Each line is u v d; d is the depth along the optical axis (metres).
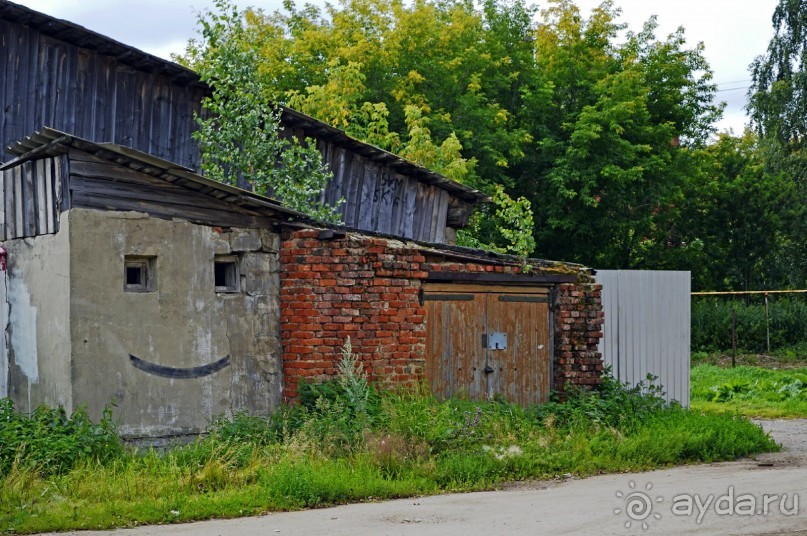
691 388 24.20
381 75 33.44
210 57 17.62
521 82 37.50
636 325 16.59
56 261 11.45
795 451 14.29
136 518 8.93
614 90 34.38
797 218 43.78
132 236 11.68
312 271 12.91
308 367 12.80
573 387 15.02
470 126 33.03
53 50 16.00
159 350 11.83
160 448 11.73
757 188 43.47
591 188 33.69
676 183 36.19
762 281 44.81
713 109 39.34
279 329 13.08
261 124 18.03
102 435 10.84
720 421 14.74
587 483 11.18
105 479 10.02
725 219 43.94
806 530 8.41
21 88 15.59
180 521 8.95
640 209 35.31
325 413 12.25
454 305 14.25
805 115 42.09
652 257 37.94
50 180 11.62
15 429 10.73
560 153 34.38
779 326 37.41
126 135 16.86
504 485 11.13
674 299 16.91
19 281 12.37
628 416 14.39
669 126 35.47
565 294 15.28
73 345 11.11
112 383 11.39
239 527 8.63
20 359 12.36
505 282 14.70
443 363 14.07
